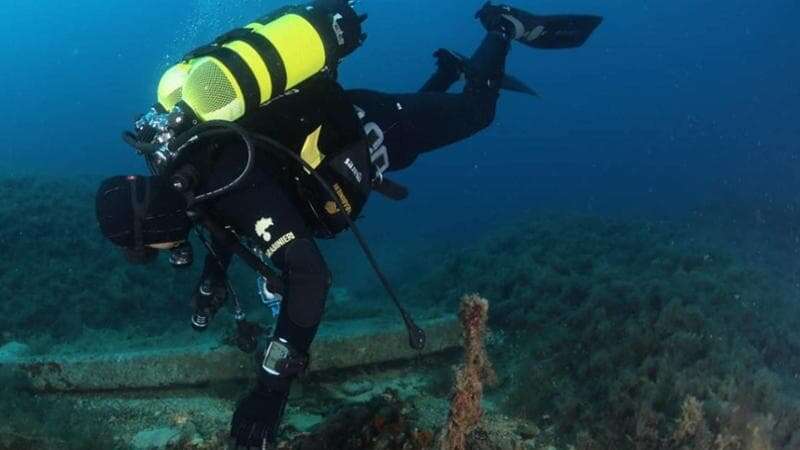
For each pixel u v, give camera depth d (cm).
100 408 411
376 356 446
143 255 231
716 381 383
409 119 356
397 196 298
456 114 396
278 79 233
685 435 337
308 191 248
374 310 600
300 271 211
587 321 492
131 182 223
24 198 915
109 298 702
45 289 686
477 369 253
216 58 222
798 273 783
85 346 531
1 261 730
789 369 471
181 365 422
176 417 397
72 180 1137
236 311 285
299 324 210
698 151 2602
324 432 331
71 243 794
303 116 250
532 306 552
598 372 421
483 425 363
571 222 909
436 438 323
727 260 684
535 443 366
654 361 405
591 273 622
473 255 742
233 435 206
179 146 208
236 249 226
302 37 243
